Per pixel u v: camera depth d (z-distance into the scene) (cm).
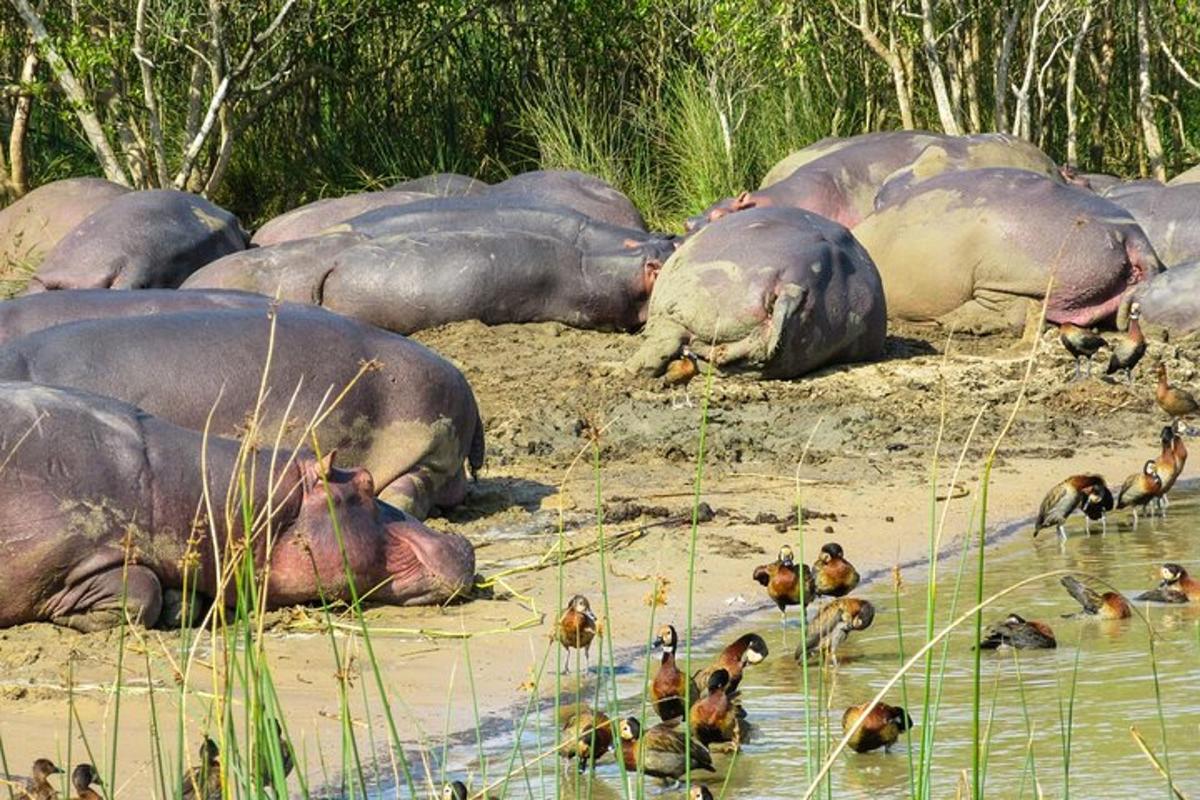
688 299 5578
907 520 4256
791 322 5488
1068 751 2228
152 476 3122
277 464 3241
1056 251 6094
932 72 8788
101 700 2739
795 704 2969
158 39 8206
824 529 4128
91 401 3162
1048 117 10275
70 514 3047
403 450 3866
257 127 9294
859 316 5681
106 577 3067
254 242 6944
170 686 2809
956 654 3262
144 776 2423
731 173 8581
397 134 9512
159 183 8388
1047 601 3622
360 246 5925
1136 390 5619
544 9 9481
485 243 5966
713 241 5669
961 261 6203
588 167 8719
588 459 4803
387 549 3338
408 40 9419
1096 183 8212
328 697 2859
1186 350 5966
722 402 5331
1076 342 5619
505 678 3028
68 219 7256
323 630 3195
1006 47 8900
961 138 7344
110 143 9119
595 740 2517
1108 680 3053
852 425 5116
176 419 3619
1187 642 3294
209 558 3173
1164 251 6731
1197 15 9169
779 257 5566
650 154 9019
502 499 4306
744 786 2573
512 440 4931
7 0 8725
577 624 2906
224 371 3675
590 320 6069
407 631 3234
